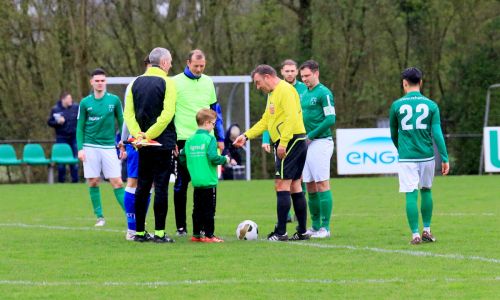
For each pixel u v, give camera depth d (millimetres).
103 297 15859
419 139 22547
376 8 73125
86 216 32219
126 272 18625
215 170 23438
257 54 73188
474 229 25984
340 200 37500
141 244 23250
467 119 71562
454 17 73312
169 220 30281
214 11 70062
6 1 66875
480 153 65375
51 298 15812
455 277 17625
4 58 68625
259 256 20766
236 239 24516
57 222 30031
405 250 21578
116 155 28844
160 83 22984
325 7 73062
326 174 24828
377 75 74938
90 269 19094
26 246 23125
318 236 24781
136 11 70250
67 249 22438
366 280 17359
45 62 68938
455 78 72938
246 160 55094
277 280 17453
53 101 69188
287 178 23625
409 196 22734
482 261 19672
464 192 40688
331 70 73438
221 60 72562
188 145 23391
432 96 75000
